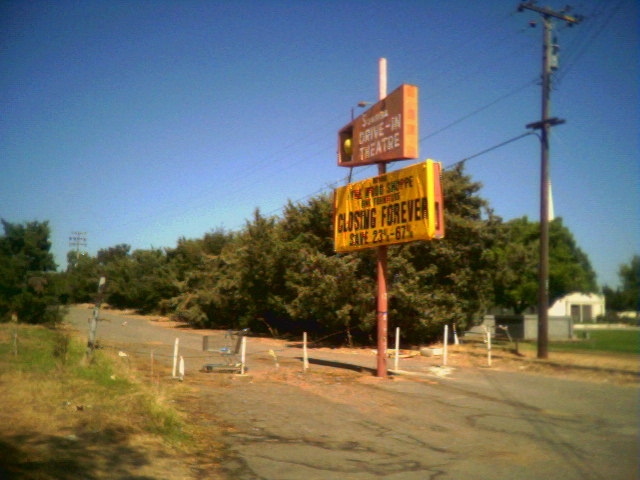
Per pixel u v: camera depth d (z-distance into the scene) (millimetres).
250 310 32406
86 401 9492
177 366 16172
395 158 14148
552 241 14031
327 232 25906
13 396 9508
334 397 11906
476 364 16781
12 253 30047
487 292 24031
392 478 6723
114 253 68125
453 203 23281
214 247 44281
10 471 5980
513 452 7852
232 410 10352
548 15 13555
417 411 10531
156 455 7145
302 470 6984
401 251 22922
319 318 24438
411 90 13945
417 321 22688
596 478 6738
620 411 9977
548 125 13219
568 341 13336
